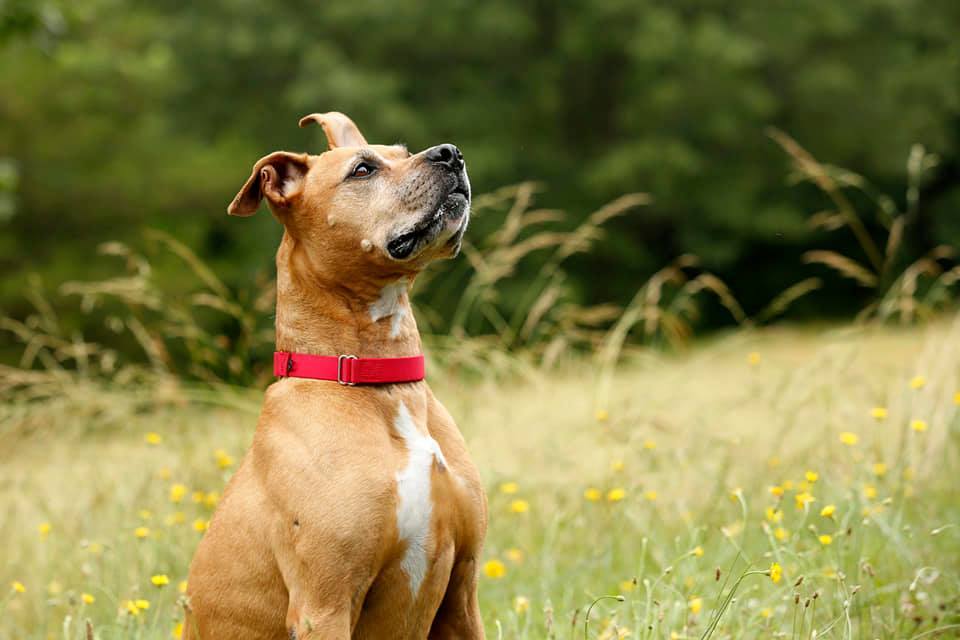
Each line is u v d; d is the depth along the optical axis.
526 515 9.23
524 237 30.33
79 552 8.62
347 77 28.78
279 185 5.84
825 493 8.29
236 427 10.30
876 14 32.00
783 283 35.31
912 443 9.17
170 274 25.56
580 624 7.05
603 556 8.27
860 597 6.95
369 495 5.12
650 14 30.05
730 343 11.16
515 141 31.59
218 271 27.08
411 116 29.39
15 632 7.88
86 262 26.31
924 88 32.03
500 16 30.23
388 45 31.31
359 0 29.83
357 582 5.14
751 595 7.30
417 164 5.63
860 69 31.73
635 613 6.36
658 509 8.70
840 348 10.23
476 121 31.19
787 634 6.24
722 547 7.95
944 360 9.88
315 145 30.48
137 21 28.48
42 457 10.46
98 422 10.51
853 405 9.88
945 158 34.03
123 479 9.66
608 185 30.98
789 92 31.98
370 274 5.53
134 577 7.74
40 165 26.88
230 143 30.02
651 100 30.28
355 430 5.27
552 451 9.66
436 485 5.31
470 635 5.63
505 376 10.96
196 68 31.94
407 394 5.53
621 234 32.06
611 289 32.88
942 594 7.12
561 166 32.09
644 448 8.92
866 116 31.75
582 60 32.12
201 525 7.87
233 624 5.40
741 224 31.47
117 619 6.99
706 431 9.45
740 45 29.17
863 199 33.81
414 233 5.55
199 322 25.28
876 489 8.27
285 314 5.66
